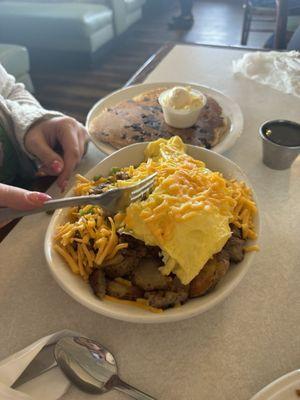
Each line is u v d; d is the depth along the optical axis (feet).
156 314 1.67
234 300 2.00
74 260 1.94
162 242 1.81
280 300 1.99
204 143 3.05
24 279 2.14
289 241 2.31
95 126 3.29
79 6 10.36
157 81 4.31
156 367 1.73
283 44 6.20
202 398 1.61
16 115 2.95
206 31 12.66
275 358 1.75
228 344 1.81
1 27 10.69
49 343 1.72
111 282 1.92
